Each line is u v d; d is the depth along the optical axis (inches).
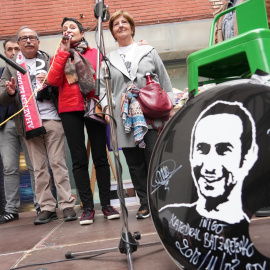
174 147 47.6
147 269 61.1
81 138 112.6
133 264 63.9
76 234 97.3
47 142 124.3
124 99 104.5
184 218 43.7
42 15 243.1
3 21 241.8
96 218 120.0
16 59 128.5
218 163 42.9
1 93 123.5
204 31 235.3
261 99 43.3
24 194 202.1
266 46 49.2
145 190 111.7
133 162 111.6
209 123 45.2
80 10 243.6
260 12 57.8
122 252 65.4
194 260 42.3
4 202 196.9
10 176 144.5
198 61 57.1
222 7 83.7
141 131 102.3
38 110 120.7
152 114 104.0
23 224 130.3
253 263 39.3
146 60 110.0
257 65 49.3
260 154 40.9
